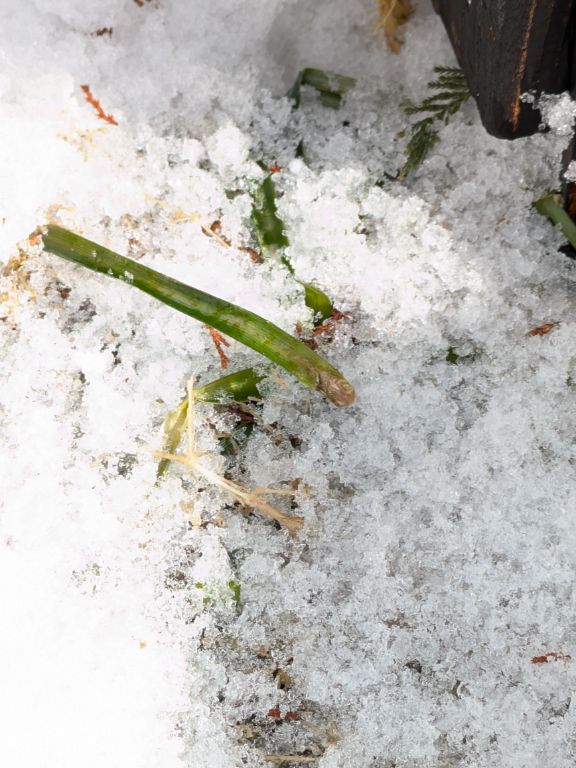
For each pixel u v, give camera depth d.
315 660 0.38
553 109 0.36
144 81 0.40
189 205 0.39
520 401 0.38
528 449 0.38
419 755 0.37
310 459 0.38
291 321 0.38
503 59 0.35
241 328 0.36
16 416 0.39
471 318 0.38
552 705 0.37
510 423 0.38
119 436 0.38
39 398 0.39
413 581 0.38
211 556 0.38
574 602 0.37
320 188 0.39
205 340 0.39
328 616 0.38
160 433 0.38
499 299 0.38
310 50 0.42
